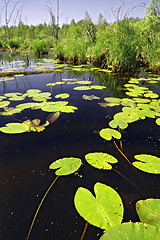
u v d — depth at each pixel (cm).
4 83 276
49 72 374
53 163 94
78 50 497
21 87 250
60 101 188
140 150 108
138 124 141
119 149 109
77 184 84
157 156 102
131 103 181
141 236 54
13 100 192
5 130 126
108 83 273
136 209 68
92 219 63
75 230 62
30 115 156
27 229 63
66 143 116
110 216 64
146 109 164
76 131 131
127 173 91
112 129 131
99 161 95
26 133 128
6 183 84
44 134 127
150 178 87
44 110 163
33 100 192
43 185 83
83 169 94
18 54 831
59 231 62
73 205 72
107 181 86
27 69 405
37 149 109
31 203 73
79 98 202
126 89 238
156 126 138
